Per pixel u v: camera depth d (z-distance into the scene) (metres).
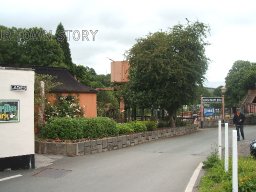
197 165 13.50
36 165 13.62
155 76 26.33
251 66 54.62
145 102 27.55
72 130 16.83
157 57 26.12
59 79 23.72
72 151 15.99
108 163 14.05
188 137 25.17
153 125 24.45
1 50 40.75
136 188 9.94
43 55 41.03
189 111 37.34
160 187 10.02
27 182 10.78
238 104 50.06
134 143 20.67
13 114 12.68
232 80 54.00
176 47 27.30
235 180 7.57
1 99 12.41
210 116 35.53
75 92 22.92
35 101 18.05
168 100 27.28
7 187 10.16
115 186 10.20
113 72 34.50
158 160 14.80
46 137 17.14
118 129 20.03
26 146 12.93
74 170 12.62
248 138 23.34
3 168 12.48
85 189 9.88
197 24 27.81
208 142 21.50
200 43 27.69
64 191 9.69
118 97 31.72
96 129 18.12
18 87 12.73
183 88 27.42
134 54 26.88
